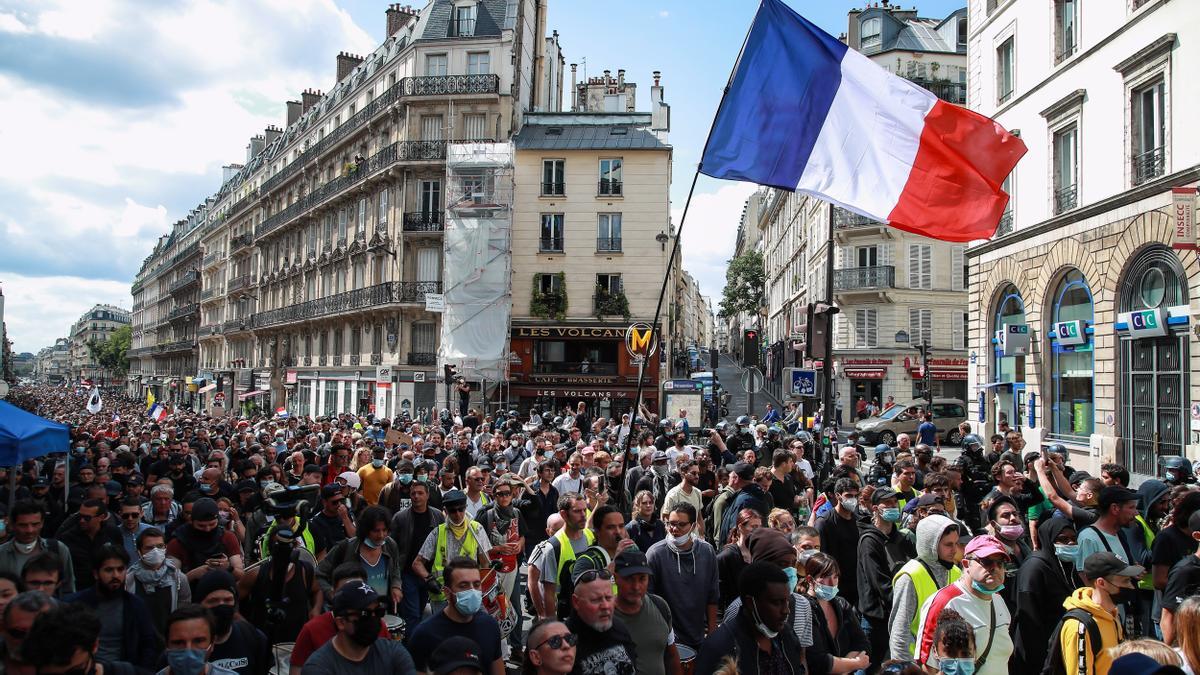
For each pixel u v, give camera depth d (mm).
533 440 15680
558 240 40125
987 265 25953
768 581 4281
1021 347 23219
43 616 3793
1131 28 19188
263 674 5145
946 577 5457
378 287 42938
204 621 4398
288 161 61750
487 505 8516
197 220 96125
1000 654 4844
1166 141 18016
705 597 5691
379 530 6461
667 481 11070
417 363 41188
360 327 46250
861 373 39781
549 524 7004
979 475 10766
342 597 4309
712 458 13117
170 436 16203
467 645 3820
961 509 10156
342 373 48000
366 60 53125
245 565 8070
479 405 38938
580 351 40250
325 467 11383
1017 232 23781
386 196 43938
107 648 5191
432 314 41250
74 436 16844
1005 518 6785
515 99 42000
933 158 8680
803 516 9477
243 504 9086
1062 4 22422
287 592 6391
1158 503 7711
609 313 39188
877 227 39344
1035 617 5773
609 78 56719
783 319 66375
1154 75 18359
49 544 6426
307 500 7602
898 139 8680
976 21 26984
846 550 7129
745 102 8820
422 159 41062
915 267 39719
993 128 8617
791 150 8750
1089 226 20594
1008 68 25453
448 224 38438
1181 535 6293
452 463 10008
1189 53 17266
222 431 19203
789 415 29453
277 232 59625
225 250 76688
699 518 8523
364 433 19484
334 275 50281
